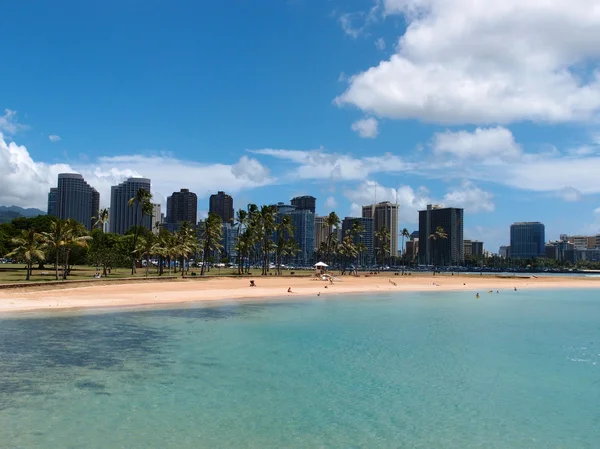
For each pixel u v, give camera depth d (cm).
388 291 10112
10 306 5231
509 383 2658
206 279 10588
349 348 3550
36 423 1923
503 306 7356
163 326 4425
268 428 1917
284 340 3831
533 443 1834
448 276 17275
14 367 2792
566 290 12050
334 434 1873
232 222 14500
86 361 2981
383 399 2327
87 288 7156
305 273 16975
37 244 8556
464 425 2006
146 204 12888
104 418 1995
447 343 3862
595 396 2438
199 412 2089
